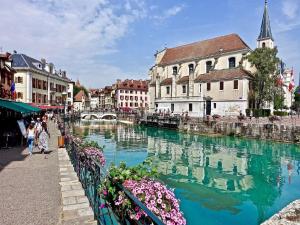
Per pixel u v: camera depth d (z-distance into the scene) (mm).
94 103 143125
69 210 6602
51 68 71438
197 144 32844
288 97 78500
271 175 18359
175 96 64000
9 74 37375
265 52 45688
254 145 31344
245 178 17641
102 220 5938
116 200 5070
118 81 117312
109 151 27781
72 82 87125
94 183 6176
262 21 58625
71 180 9367
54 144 19375
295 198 13938
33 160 13109
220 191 14789
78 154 9719
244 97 48156
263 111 45781
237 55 57094
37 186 8625
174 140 36562
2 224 5785
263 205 12695
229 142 33938
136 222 4660
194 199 13438
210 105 54438
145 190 5074
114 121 73438
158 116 55656
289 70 83750
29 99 56000
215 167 20688
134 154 26109
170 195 5383
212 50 64312
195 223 10711
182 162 22469
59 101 74125
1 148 16781
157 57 77625
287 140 32094
